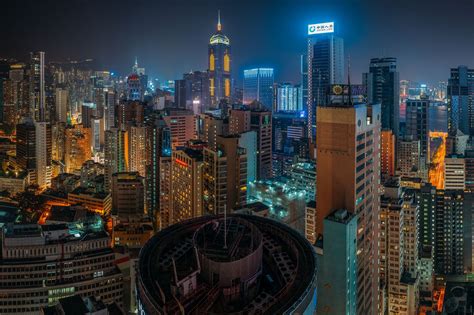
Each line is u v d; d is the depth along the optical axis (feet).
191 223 485.15
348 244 615.98
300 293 349.82
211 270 360.28
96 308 583.99
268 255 426.92
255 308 336.70
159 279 370.94
